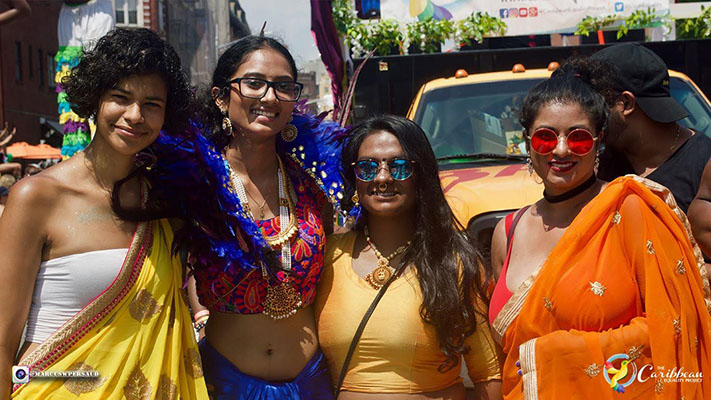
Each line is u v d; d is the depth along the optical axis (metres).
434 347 2.82
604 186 2.63
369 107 6.40
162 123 2.54
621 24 7.17
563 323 2.39
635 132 3.17
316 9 7.07
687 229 2.44
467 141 5.53
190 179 2.77
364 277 2.93
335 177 3.11
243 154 3.05
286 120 3.04
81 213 2.47
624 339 2.30
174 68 2.54
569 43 7.74
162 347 2.52
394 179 2.88
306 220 3.04
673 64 6.38
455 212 4.22
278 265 2.89
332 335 2.89
